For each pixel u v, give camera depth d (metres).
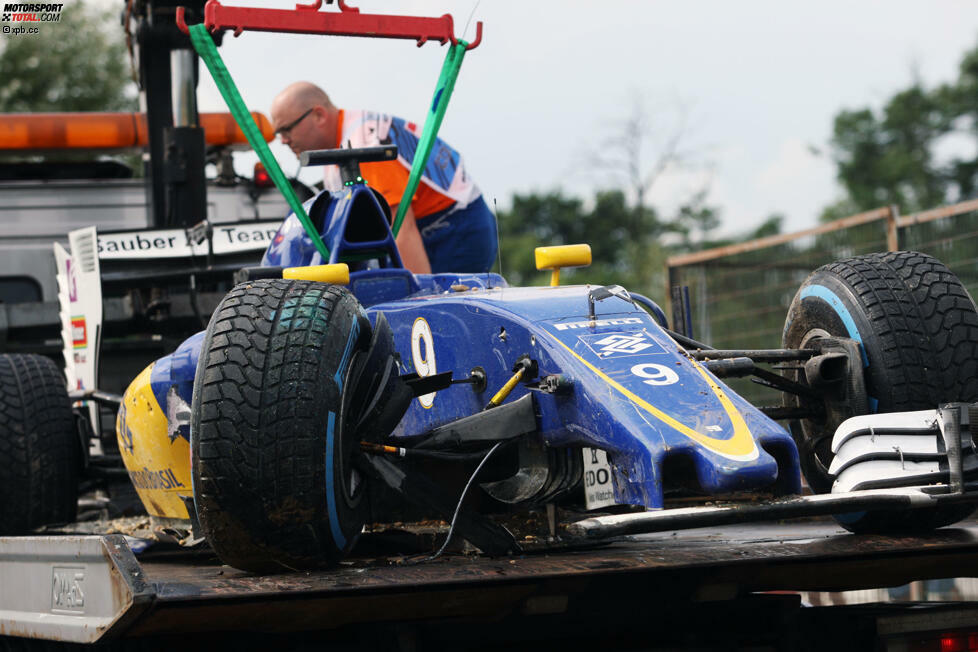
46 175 10.73
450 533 4.10
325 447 3.83
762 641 4.18
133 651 3.77
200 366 3.89
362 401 4.12
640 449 3.69
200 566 5.06
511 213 52.81
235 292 4.09
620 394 3.89
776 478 3.66
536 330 4.21
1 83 37.88
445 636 3.82
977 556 4.21
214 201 9.74
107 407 7.41
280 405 3.79
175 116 8.68
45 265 9.56
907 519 4.67
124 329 8.12
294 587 3.38
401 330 4.86
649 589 3.89
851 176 55.75
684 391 3.92
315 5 5.86
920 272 4.85
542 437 4.19
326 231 5.29
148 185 9.59
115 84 38.94
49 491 6.27
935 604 4.40
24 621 4.03
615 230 50.16
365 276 5.07
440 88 6.12
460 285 5.03
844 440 4.30
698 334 11.71
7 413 6.19
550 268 5.03
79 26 39.06
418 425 4.80
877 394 4.68
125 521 6.48
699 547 4.59
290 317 3.93
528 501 4.39
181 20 5.46
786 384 4.88
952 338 4.69
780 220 46.78
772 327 10.84
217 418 3.79
